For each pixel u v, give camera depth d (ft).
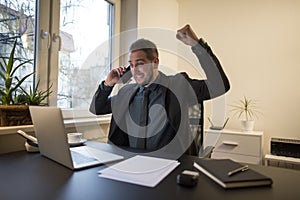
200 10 9.80
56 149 2.82
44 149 3.14
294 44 8.35
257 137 7.65
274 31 8.65
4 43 4.42
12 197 1.94
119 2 7.21
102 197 1.95
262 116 8.79
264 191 2.11
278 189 2.16
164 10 8.72
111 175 2.47
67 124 4.56
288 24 8.45
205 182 2.31
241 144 7.80
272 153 7.66
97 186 2.19
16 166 2.81
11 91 3.87
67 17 5.60
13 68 4.35
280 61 8.55
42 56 5.01
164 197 1.96
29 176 2.46
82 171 2.62
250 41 9.01
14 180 2.34
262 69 8.82
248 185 2.21
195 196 1.99
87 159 3.03
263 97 8.79
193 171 2.57
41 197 1.95
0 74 3.92
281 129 8.50
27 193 2.03
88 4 6.23
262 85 8.81
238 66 9.18
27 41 4.80
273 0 8.67
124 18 7.25
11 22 4.53
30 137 3.63
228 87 4.47
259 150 7.61
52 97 5.17
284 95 8.48
